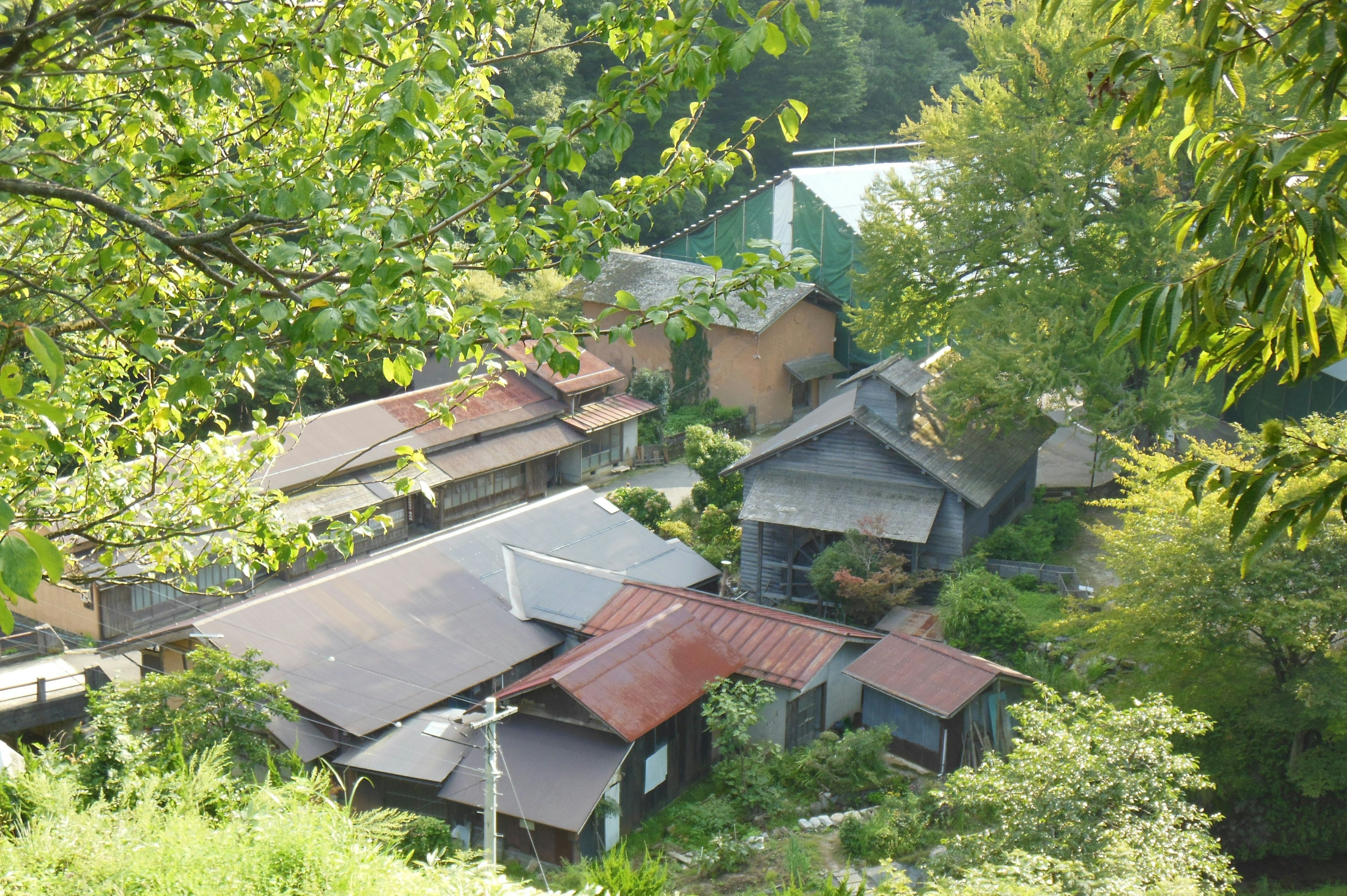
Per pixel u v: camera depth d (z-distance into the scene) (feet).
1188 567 59.82
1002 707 78.02
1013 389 94.89
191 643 76.23
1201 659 61.67
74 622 95.81
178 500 31.96
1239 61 16.79
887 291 115.44
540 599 91.30
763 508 102.73
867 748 73.36
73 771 32.78
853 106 236.84
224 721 59.98
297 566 106.52
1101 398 98.68
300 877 22.03
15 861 22.49
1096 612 75.25
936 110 109.70
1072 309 101.60
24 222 27.20
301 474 111.24
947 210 107.55
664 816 73.10
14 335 14.39
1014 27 101.35
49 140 21.90
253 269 19.75
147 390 30.66
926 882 40.27
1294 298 14.14
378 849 23.90
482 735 71.67
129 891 21.57
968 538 99.60
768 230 167.73
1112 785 45.44
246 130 28.55
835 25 224.53
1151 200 101.35
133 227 22.50
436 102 22.27
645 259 165.89
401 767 68.39
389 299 20.99
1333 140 12.07
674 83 21.84
